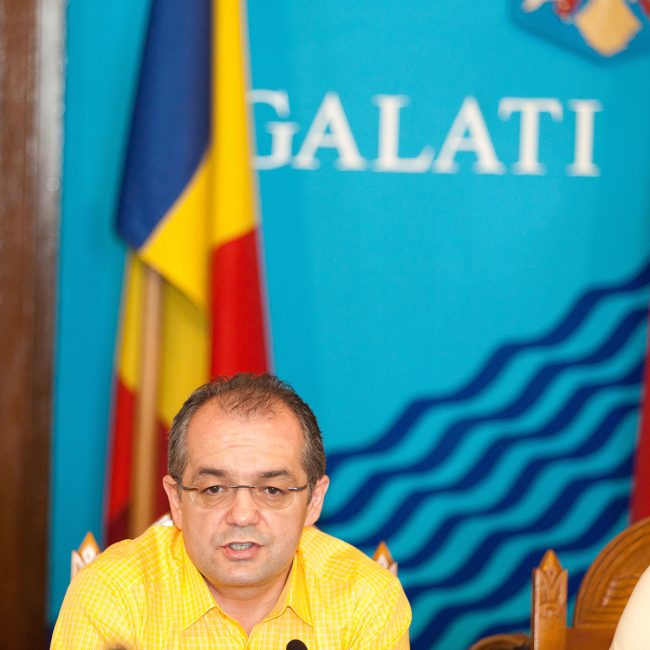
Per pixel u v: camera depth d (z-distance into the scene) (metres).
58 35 7.81
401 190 8.38
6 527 8.08
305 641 4.32
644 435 8.40
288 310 8.34
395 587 4.52
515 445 8.62
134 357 7.83
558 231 8.53
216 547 4.00
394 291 8.43
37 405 8.04
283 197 8.27
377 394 8.48
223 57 7.49
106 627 4.20
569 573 8.72
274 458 4.00
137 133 7.52
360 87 8.27
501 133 8.42
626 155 8.55
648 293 8.63
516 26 8.37
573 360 8.61
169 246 7.46
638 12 8.45
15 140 7.81
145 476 7.71
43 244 7.93
